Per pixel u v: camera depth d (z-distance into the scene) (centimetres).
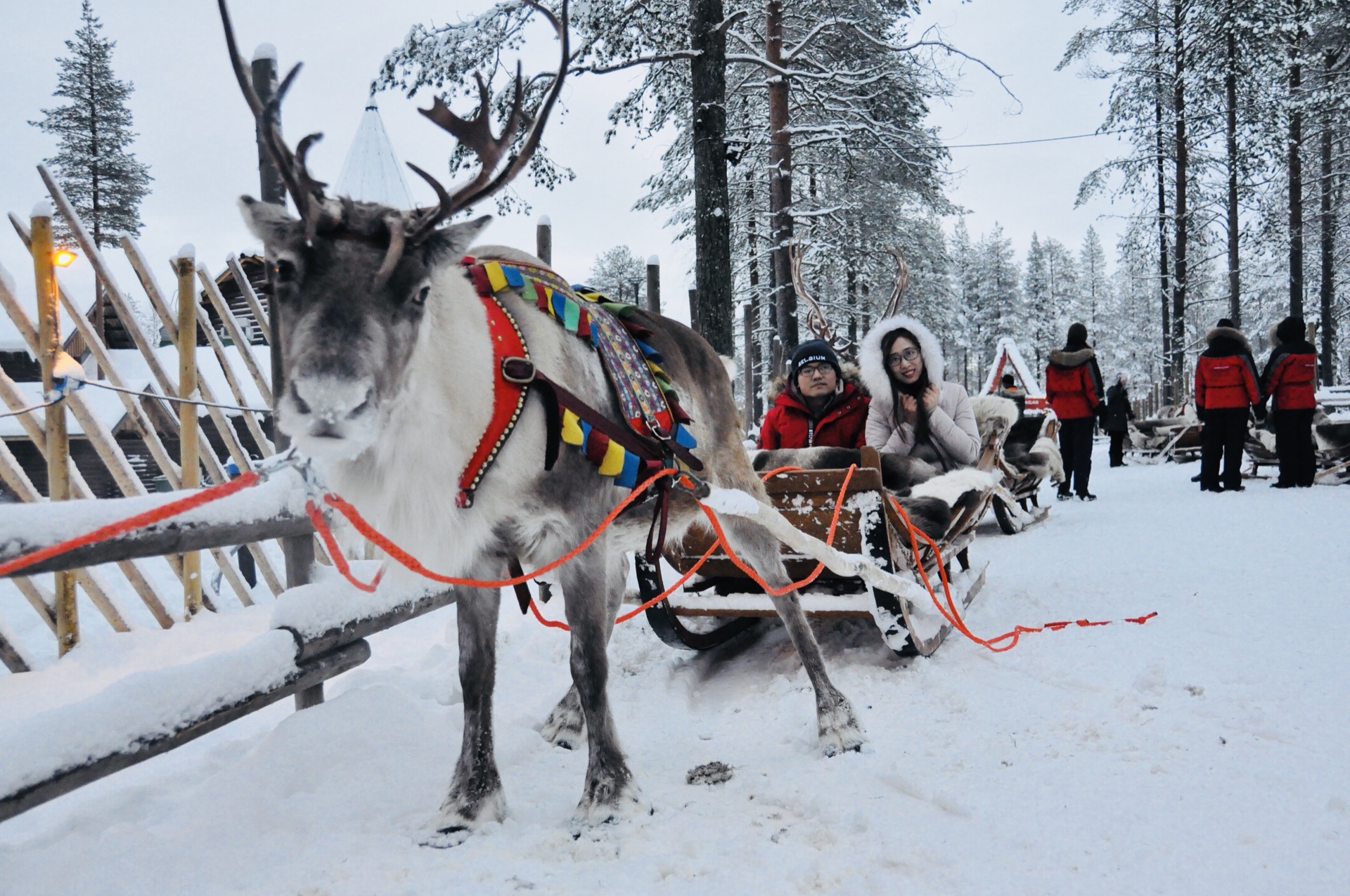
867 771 309
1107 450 2383
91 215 3756
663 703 411
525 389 258
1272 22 2292
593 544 284
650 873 238
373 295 208
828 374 554
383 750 312
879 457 431
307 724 315
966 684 398
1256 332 3797
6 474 477
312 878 236
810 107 1725
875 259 2322
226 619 546
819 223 1981
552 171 1133
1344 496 923
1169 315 2794
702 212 1077
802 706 386
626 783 280
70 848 249
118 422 1309
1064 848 244
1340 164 2680
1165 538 742
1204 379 1063
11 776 222
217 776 294
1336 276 2958
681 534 373
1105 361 6259
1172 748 307
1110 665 405
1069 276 7119
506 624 546
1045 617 507
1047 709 358
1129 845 243
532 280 287
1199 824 252
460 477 251
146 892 228
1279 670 378
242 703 301
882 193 2027
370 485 244
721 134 1077
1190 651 414
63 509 261
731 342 1082
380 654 502
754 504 322
